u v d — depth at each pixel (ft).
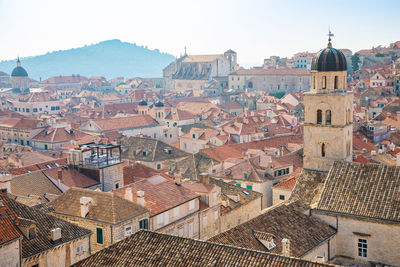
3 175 297.53
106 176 355.56
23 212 230.27
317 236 238.07
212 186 319.47
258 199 362.12
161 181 326.24
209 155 488.85
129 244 195.42
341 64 289.53
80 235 232.73
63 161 422.00
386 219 232.12
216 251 181.78
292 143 540.52
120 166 367.86
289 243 217.15
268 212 244.22
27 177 344.90
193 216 298.97
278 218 242.37
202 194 311.27
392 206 236.22
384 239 234.58
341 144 288.71
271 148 503.61
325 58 287.89
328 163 293.64
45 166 407.85
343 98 285.43
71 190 282.15
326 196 254.68
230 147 516.32
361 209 241.35
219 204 320.09
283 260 171.83
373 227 236.84
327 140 291.79
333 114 288.92
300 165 446.60
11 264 193.57
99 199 268.62
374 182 250.57
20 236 196.44
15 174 386.93
